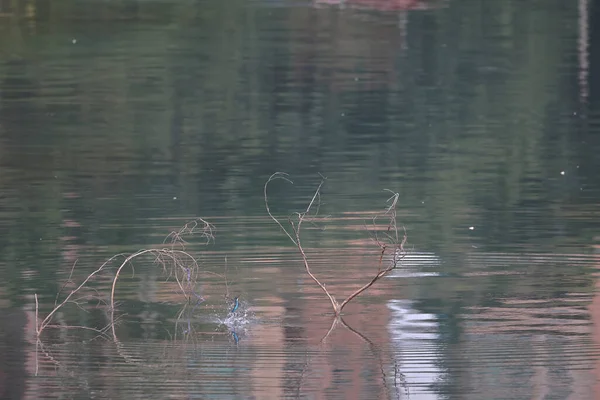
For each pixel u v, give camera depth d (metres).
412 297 27.42
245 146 51.38
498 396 21.06
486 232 34.31
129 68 72.81
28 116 59.19
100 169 46.75
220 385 21.72
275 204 39.09
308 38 83.81
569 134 53.38
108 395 21.30
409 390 21.38
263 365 22.81
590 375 22.02
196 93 65.25
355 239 33.38
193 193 41.41
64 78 69.56
